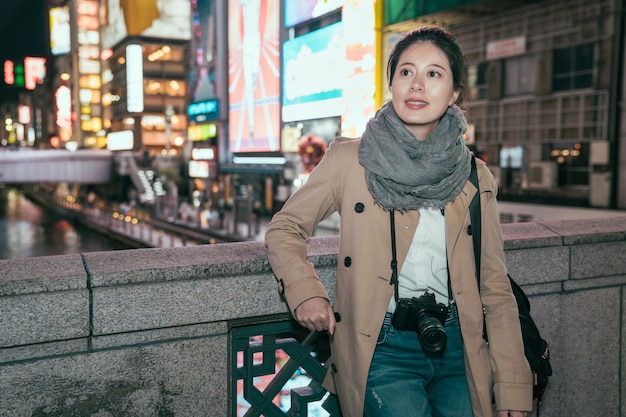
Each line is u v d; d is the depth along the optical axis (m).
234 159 55.94
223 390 2.28
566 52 21.75
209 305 2.19
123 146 99.19
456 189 1.78
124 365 2.11
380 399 1.76
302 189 1.89
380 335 1.82
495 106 24.42
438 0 25.27
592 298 3.10
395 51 1.82
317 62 39.09
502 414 1.85
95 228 57.91
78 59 123.69
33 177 73.25
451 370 1.85
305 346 2.42
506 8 23.39
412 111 1.74
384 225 1.79
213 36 59.44
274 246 1.83
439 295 1.85
